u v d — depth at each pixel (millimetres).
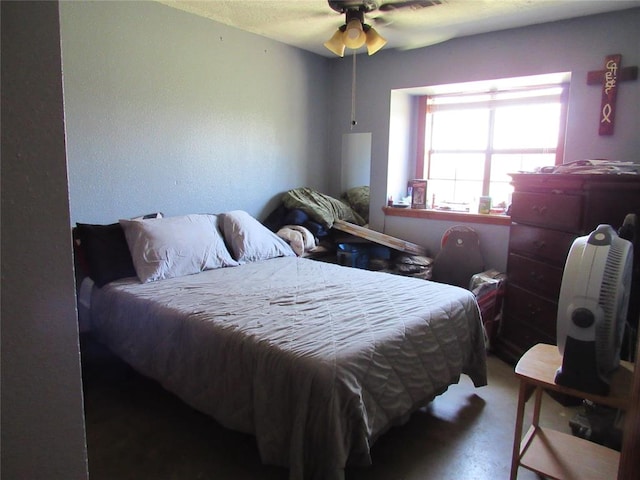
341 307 2168
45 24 493
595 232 1484
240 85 3613
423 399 1975
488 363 3012
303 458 1560
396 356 1829
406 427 2193
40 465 536
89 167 2762
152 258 2656
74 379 559
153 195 3127
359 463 1600
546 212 2689
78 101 2668
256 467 1872
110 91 2812
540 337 2779
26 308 503
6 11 459
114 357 2848
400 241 3947
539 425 2172
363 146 4363
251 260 3207
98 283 2580
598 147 3109
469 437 2111
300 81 4164
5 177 473
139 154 3012
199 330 1977
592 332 1420
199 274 2809
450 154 4250
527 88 3738
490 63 3508
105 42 2756
